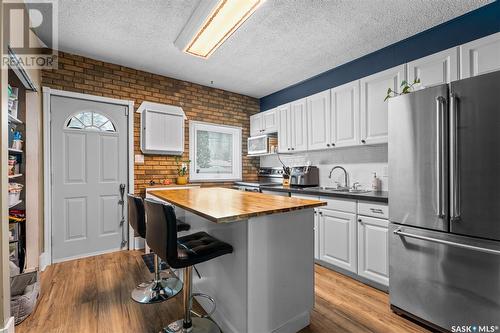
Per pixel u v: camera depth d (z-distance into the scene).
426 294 1.68
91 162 3.10
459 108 1.51
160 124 3.51
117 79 3.27
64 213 2.92
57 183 2.88
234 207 1.53
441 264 1.61
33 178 2.47
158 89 3.62
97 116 3.14
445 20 2.29
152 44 2.72
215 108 4.22
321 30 2.45
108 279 2.42
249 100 4.68
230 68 3.39
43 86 2.77
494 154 1.39
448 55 2.05
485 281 1.43
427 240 1.63
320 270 2.62
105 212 3.19
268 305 1.51
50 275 2.50
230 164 4.47
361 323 1.74
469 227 1.48
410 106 1.76
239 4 1.82
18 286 1.98
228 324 1.59
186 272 1.58
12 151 2.22
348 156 3.19
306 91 3.84
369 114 2.62
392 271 1.88
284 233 1.60
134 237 3.36
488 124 1.41
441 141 1.58
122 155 3.31
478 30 2.13
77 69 2.99
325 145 3.11
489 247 1.41
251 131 4.57
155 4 2.06
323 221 2.70
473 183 1.46
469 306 1.49
